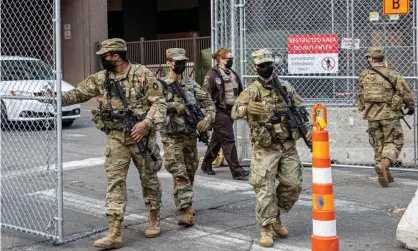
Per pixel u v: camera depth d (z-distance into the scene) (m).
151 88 5.99
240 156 10.32
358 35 10.59
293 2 10.52
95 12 23.41
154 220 6.46
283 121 5.90
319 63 9.97
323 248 5.06
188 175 7.02
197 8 28.61
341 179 9.15
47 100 6.11
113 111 5.96
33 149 10.16
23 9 7.35
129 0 29.81
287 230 6.57
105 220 7.07
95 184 8.88
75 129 15.11
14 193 8.18
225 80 8.92
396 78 8.36
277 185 6.43
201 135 6.93
